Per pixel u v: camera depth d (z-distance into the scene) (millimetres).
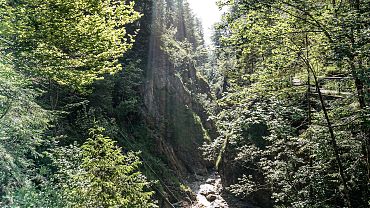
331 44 6602
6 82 6715
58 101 14852
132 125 25016
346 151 9000
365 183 8359
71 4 6793
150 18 35875
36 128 8539
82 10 7133
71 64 7836
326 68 8461
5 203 6152
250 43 8312
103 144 7062
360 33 6129
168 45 38531
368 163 7301
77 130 15797
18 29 6871
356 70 6086
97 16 7332
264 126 15812
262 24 8102
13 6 7254
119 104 22625
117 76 22438
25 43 6961
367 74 5867
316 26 7367
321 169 8539
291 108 8406
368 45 6020
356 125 7523
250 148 12117
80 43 7336
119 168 6965
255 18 7836
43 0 6602
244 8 7664
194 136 31844
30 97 7996
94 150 6949
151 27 35594
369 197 8156
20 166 7469
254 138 15930
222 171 20984
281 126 8602
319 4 7504
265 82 8797
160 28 38344
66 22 6855
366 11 6598
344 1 7449
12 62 7270
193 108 36250
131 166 7188
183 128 31328
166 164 24422
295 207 8328
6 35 7086
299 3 7156
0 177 6270
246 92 9148
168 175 21812
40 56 7199
